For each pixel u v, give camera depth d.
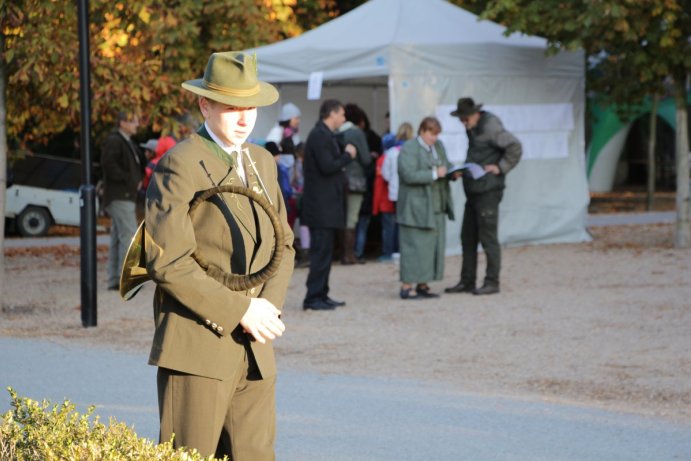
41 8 14.06
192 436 5.15
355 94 24.27
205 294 5.02
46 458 4.65
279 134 19.42
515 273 18.00
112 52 18.73
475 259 15.95
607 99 23.28
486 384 10.18
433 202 15.03
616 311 14.05
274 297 5.32
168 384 5.21
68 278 18.55
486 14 20.34
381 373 10.70
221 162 5.31
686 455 7.79
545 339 12.31
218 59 5.27
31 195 26.86
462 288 16.00
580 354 11.46
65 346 12.03
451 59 19.88
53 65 14.59
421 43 19.52
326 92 23.73
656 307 14.27
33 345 12.08
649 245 21.56
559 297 15.32
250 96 5.27
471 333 12.76
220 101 5.21
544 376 10.48
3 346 12.02
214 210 5.22
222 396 5.21
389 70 19.19
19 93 16.22
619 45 20.81
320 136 14.20
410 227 15.08
